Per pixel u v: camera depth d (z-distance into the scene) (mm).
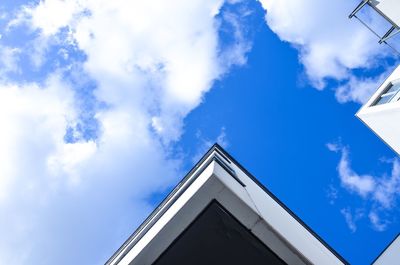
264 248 6191
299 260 6195
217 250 6168
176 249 6172
